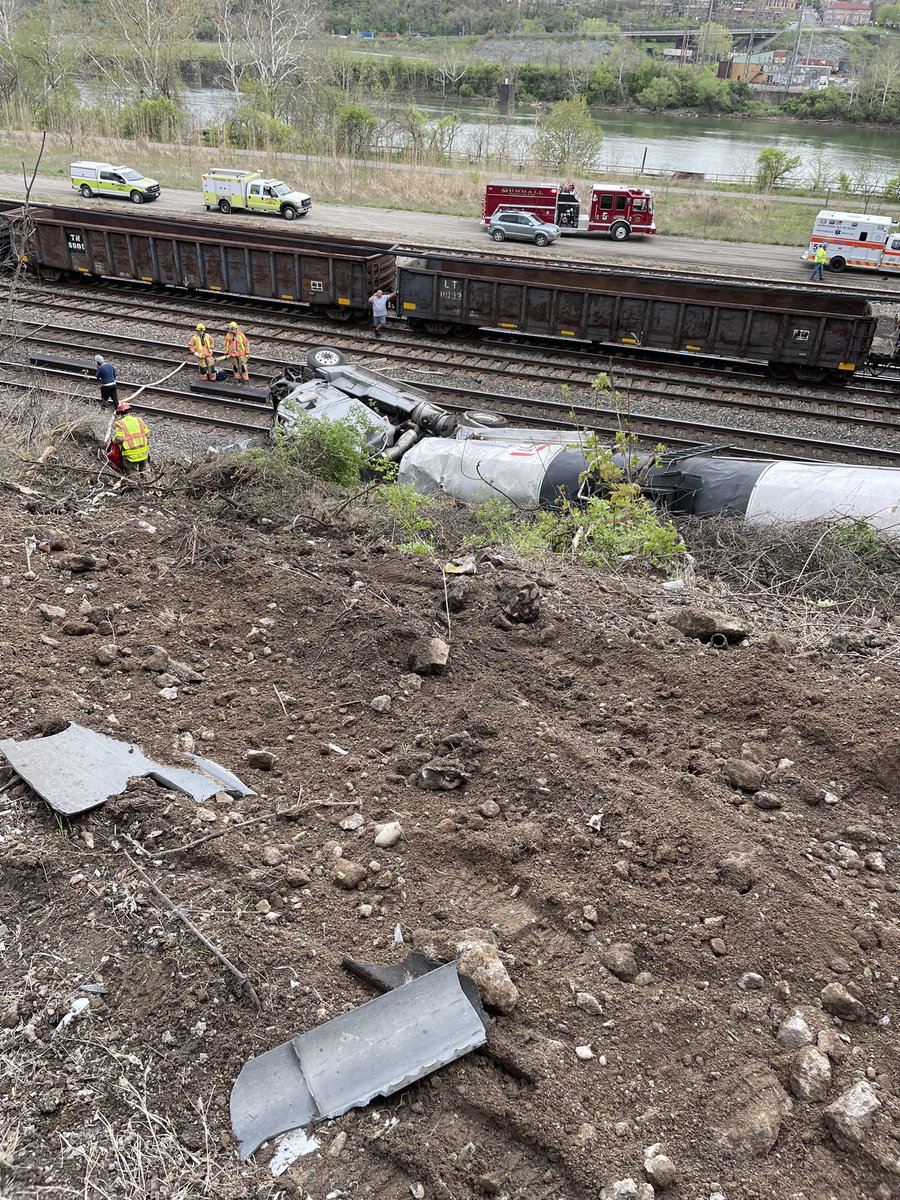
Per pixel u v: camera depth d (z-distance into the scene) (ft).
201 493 27.43
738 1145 9.59
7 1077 10.09
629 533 28.12
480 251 96.58
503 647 19.07
